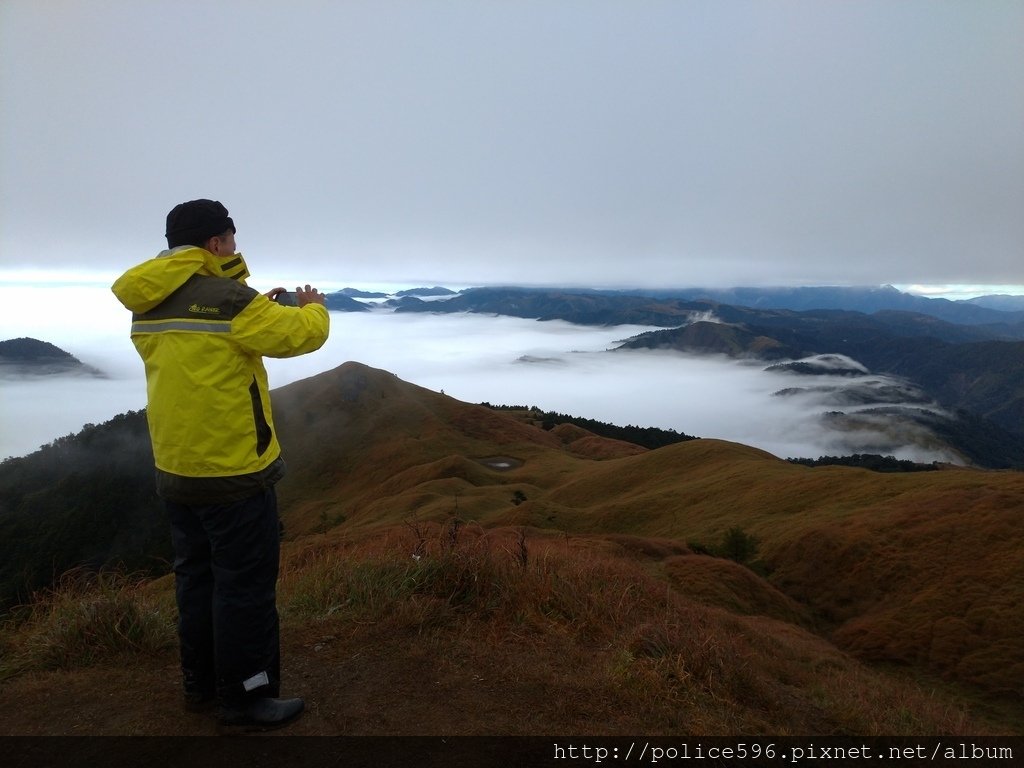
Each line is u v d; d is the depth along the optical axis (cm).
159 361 252
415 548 501
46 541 4534
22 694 297
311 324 272
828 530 3139
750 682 377
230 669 268
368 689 309
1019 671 1761
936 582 2492
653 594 662
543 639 387
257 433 269
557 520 4516
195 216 268
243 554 268
